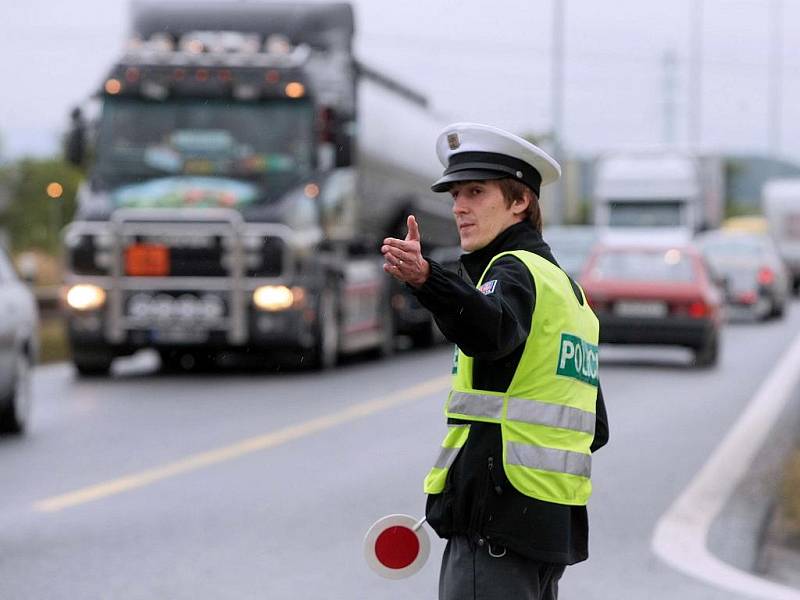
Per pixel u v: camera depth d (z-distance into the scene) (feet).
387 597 76.28
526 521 42.65
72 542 89.71
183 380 193.88
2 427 138.41
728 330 314.35
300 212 190.39
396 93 250.98
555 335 43.11
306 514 98.73
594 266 212.43
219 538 90.89
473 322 40.78
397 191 242.17
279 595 76.54
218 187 190.19
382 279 228.84
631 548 88.69
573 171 591.37
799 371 210.18
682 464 122.52
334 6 209.05
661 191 395.34
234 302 188.55
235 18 208.64
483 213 44.47
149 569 82.17
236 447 130.41
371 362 227.40
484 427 43.11
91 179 192.65
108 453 127.03
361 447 130.93
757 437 139.74
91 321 189.88
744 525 97.04
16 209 486.38
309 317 193.06
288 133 192.03
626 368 212.23
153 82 192.34
